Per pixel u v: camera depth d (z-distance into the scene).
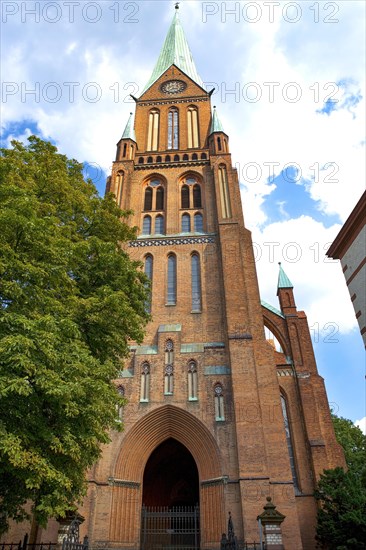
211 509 25.80
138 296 21.72
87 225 22.94
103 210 23.69
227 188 38.59
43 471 13.12
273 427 28.02
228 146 42.00
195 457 27.86
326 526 25.25
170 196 39.56
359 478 30.86
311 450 30.61
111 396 17.08
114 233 23.94
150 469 36.41
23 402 13.45
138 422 28.17
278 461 26.86
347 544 23.97
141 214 39.00
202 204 39.12
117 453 27.22
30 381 13.65
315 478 29.52
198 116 46.50
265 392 29.30
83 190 24.39
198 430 28.02
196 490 38.06
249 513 24.00
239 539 23.91
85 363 15.57
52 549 18.89
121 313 18.50
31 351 13.39
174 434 28.77
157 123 46.81
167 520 30.28
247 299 32.75
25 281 15.19
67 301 17.12
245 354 29.36
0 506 14.63
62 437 14.73
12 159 19.95
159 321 32.56
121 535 25.23
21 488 14.68
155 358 30.53
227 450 26.89
